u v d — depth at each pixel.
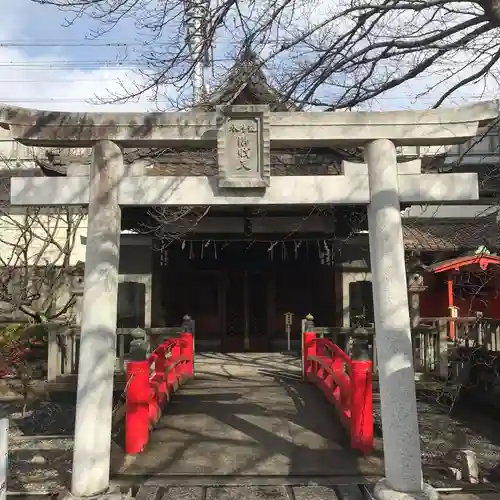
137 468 5.58
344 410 6.87
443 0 5.83
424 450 6.72
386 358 4.78
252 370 11.14
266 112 4.95
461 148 14.68
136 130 5.05
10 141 15.71
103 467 4.74
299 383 9.52
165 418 7.27
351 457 5.92
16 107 5.00
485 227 11.96
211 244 14.50
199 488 5.10
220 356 13.57
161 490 5.05
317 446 6.25
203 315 15.18
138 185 5.04
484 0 5.53
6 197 14.71
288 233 11.55
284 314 15.02
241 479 5.32
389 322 4.81
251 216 10.79
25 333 11.95
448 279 13.76
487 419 8.29
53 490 5.09
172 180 5.05
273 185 5.04
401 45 6.25
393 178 5.01
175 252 14.70
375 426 7.37
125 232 11.65
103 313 4.86
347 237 9.66
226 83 7.20
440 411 8.77
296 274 15.05
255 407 7.81
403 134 5.04
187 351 9.95
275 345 14.85
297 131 5.03
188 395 8.55
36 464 6.13
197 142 5.15
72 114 5.04
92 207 4.99
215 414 7.46
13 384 9.71
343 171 5.17
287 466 5.66
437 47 6.18
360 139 5.06
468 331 10.32
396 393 4.69
